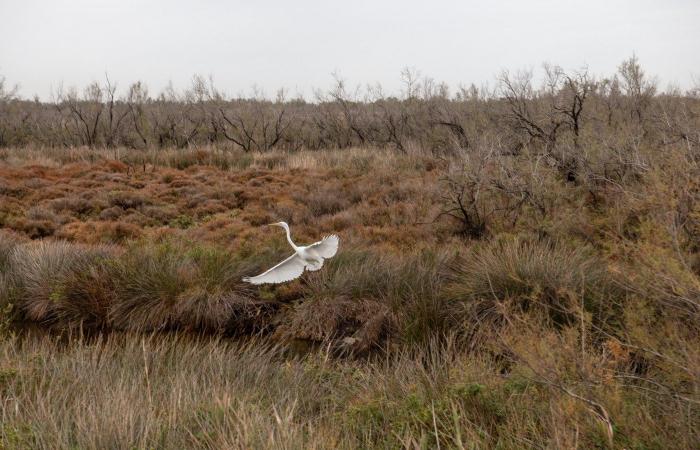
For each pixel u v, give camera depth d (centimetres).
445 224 1608
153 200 2122
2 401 662
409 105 3541
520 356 582
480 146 1712
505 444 553
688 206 663
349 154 2673
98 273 1362
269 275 776
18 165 2595
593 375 555
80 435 554
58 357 876
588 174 1404
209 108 4072
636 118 2027
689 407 491
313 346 1154
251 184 2302
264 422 588
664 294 559
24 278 1407
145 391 705
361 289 1220
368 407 665
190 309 1255
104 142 3241
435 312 1054
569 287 929
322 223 1759
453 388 643
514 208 1516
